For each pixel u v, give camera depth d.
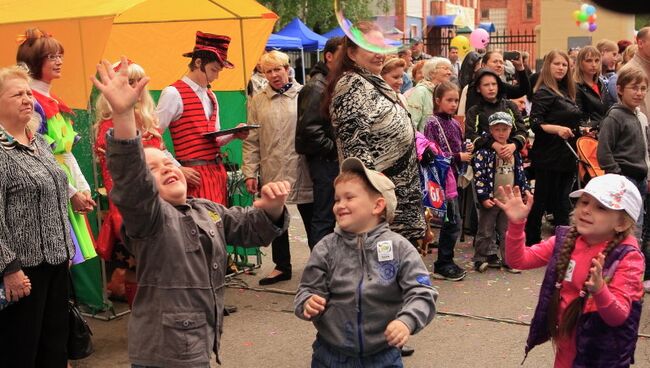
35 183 3.43
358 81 3.84
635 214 2.83
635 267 2.80
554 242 3.04
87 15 4.50
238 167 6.73
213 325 2.76
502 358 4.30
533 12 30.80
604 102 7.15
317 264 2.96
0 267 3.25
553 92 6.71
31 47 4.26
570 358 2.95
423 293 2.79
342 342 2.90
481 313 5.14
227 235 2.86
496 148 6.02
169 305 2.66
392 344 2.65
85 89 4.60
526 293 5.63
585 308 2.83
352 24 3.48
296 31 18.41
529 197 3.04
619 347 2.77
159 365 2.67
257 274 6.28
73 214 4.30
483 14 31.92
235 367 4.25
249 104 6.02
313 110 5.36
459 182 6.44
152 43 6.68
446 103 6.06
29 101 3.44
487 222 6.26
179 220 2.70
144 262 2.68
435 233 7.59
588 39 13.81
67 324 3.77
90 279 5.11
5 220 3.36
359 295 2.86
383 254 2.87
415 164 3.98
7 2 5.12
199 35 5.14
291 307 5.39
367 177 2.91
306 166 5.86
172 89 5.05
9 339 3.50
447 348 4.48
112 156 2.33
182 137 5.11
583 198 2.89
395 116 3.84
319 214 5.53
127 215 2.49
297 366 4.25
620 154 5.61
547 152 6.69
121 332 4.88
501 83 6.30
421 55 11.62
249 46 6.54
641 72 5.55
